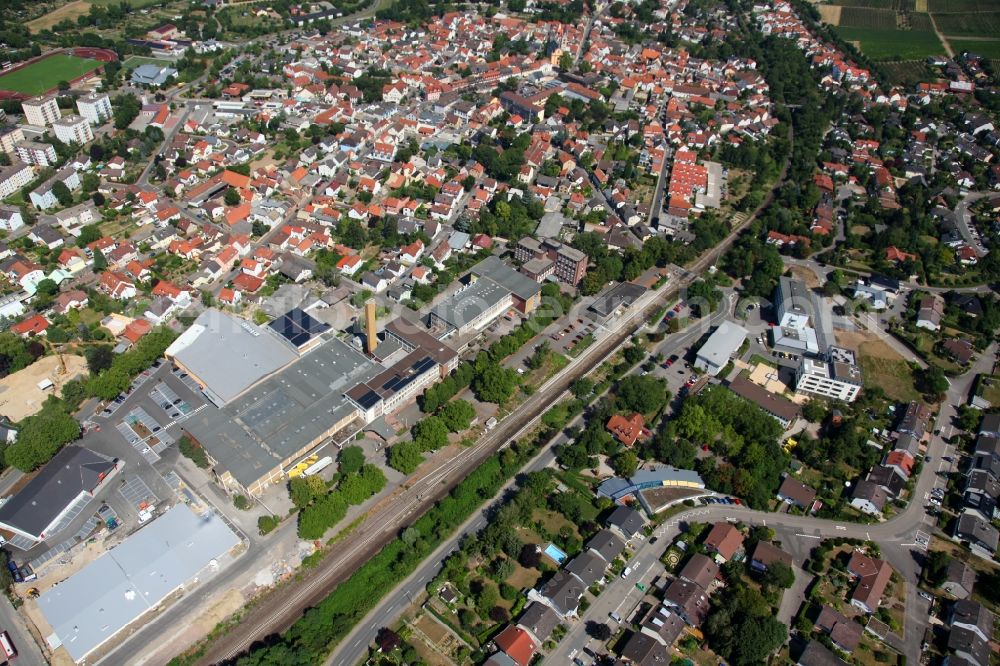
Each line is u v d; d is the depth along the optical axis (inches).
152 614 7623.0
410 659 7214.6
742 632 7352.4
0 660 7224.4
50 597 7544.3
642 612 7864.2
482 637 7519.7
